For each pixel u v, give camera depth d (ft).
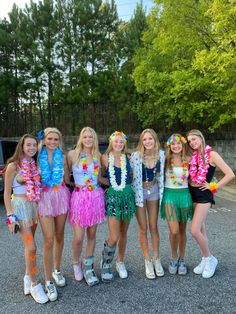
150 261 13.14
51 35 52.54
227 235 18.24
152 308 10.63
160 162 12.84
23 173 11.35
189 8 35.88
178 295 11.45
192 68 36.35
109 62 54.60
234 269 13.55
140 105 49.49
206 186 12.59
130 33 54.80
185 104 39.68
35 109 55.42
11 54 54.49
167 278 12.83
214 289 11.84
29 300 11.34
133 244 16.94
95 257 15.24
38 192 11.42
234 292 11.59
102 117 53.98
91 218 12.12
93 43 54.90
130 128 53.78
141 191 12.73
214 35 35.04
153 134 12.79
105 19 55.01
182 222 13.07
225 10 28.14
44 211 11.54
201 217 12.71
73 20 52.70
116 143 12.68
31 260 11.29
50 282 11.51
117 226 12.43
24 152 11.64
